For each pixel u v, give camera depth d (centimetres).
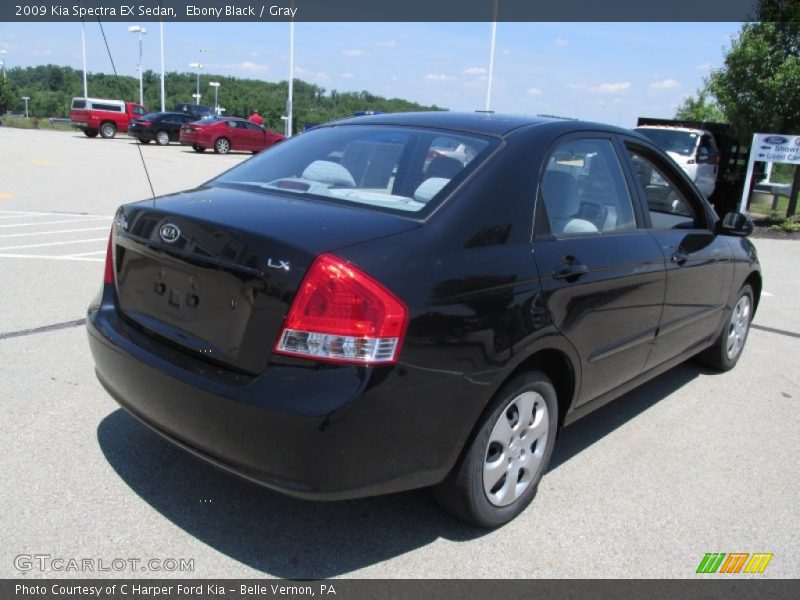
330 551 280
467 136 324
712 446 404
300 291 238
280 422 232
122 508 297
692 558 293
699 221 457
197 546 277
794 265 1042
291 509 307
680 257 402
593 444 398
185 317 271
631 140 394
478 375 265
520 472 308
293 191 312
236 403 239
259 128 2894
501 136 321
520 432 304
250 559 272
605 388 360
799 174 1488
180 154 2619
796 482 365
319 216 271
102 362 301
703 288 443
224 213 275
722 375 534
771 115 1393
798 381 527
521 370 295
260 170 352
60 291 621
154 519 291
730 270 481
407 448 250
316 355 235
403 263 249
